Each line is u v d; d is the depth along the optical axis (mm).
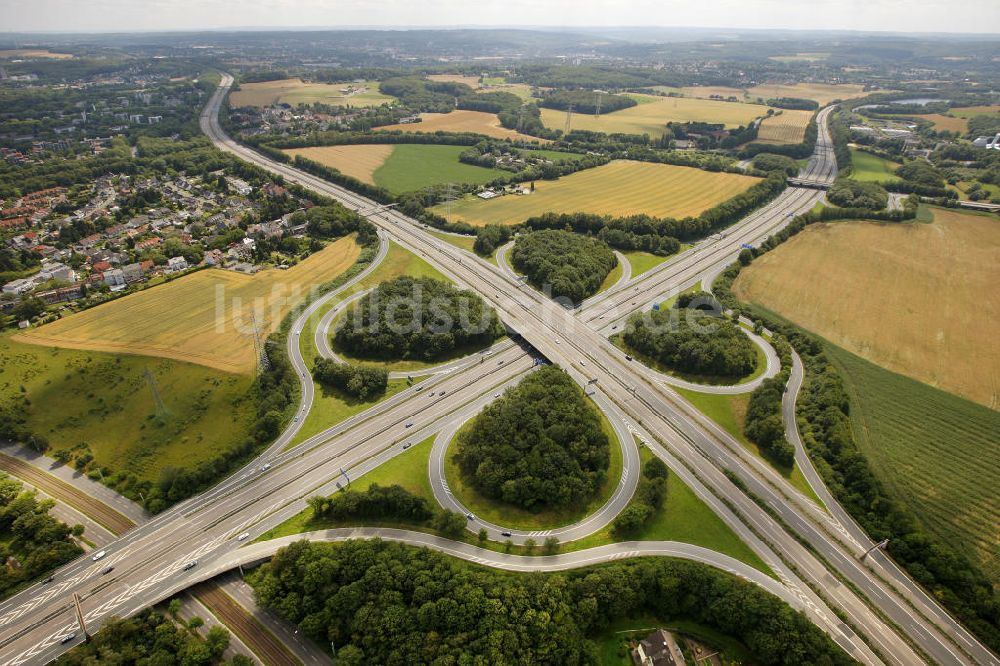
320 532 145375
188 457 167875
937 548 135625
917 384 199375
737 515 150625
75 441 172500
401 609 121000
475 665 111312
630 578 129125
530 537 145125
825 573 135875
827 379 194000
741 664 120188
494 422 169125
